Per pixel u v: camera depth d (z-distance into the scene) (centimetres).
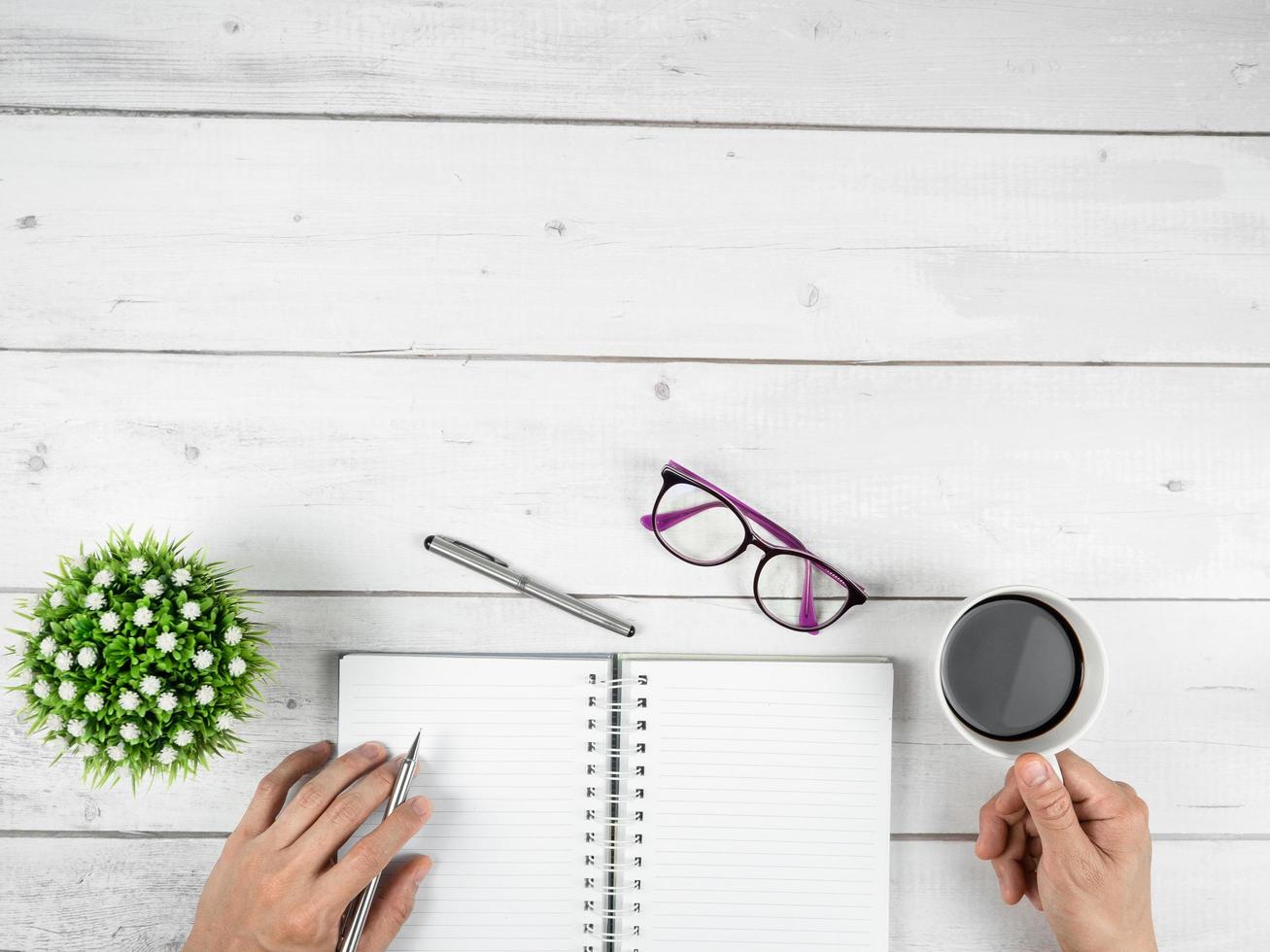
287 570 81
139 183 80
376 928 76
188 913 81
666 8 81
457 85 80
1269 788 82
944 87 81
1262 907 82
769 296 81
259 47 80
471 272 81
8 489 80
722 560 81
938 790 83
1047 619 73
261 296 81
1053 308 82
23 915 81
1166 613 82
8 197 80
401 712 80
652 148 81
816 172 81
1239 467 82
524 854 81
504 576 79
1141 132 82
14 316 80
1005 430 82
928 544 82
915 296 82
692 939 81
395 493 81
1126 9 81
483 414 81
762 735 81
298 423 81
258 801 75
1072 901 71
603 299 81
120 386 80
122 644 67
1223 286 82
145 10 80
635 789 81
